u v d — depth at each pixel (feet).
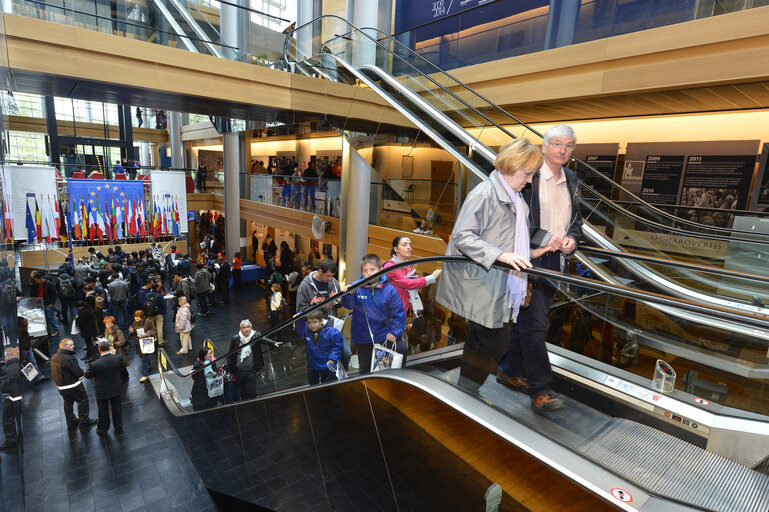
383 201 30.63
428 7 39.19
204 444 16.60
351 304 10.05
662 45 20.18
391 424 8.32
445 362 7.92
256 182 54.70
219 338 34.81
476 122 21.88
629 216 19.19
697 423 6.11
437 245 22.81
